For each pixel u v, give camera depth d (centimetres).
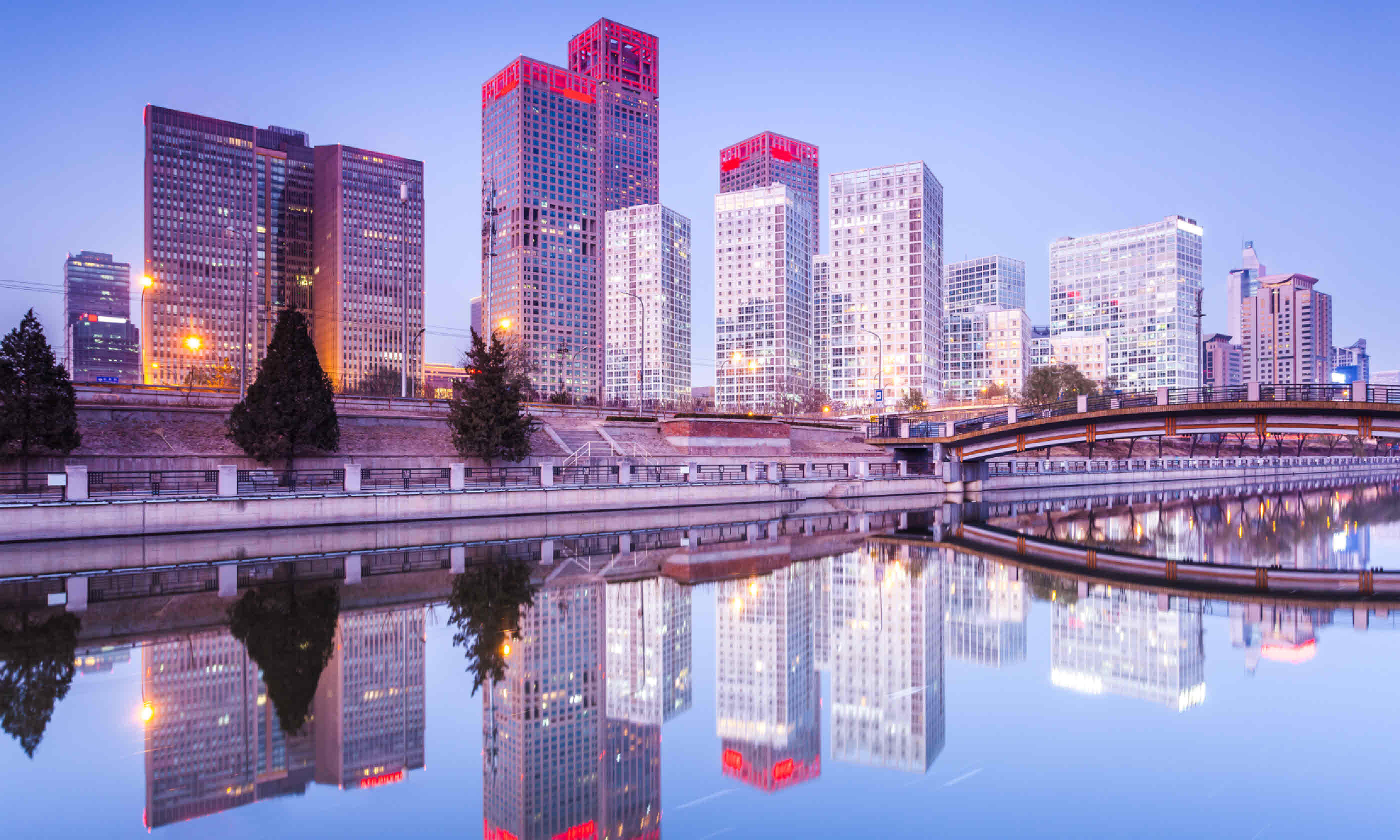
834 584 2789
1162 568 3262
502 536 3969
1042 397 13412
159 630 2016
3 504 3281
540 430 6481
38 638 1922
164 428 4800
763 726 1402
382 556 3281
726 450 7156
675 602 2428
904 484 6850
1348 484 9738
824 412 19012
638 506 5203
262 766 1211
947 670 1753
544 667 1744
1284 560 3506
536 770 1206
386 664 1747
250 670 1681
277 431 4697
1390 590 2805
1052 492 8106
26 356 3916
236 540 3572
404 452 5475
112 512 3494
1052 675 1709
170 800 1094
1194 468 9812
